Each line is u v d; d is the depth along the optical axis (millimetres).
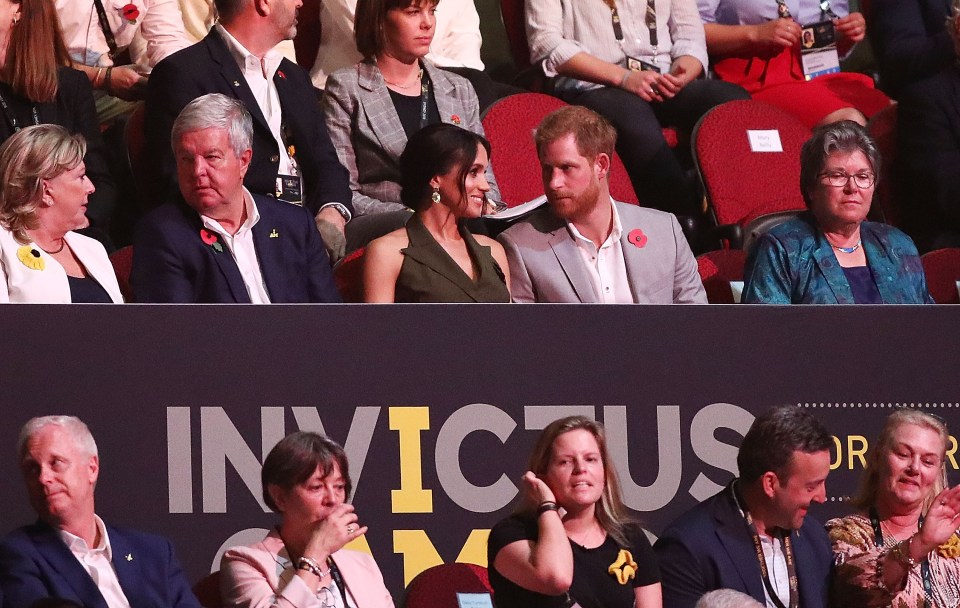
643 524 13555
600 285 15867
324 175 17594
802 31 23766
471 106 19375
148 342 12812
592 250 15969
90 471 11906
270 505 12344
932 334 14352
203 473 12789
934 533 12766
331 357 13094
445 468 13203
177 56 17109
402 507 13102
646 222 16250
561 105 20938
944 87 21000
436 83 19125
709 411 13781
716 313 13891
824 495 13016
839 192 16094
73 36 19609
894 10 24688
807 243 16234
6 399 12539
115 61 20312
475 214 15406
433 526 13133
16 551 11547
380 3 18562
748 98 22547
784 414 12836
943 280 18297
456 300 15070
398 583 13023
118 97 19500
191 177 14352
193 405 12828
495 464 13297
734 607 10234
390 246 15195
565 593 11961
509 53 25953
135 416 12734
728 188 21094
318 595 12016
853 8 25438
